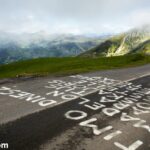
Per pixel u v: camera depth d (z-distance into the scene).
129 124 12.31
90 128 11.41
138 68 40.31
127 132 11.22
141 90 21.31
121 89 21.08
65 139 10.02
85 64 50.72
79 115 13.21
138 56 60.62
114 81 25.02
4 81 22.45
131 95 19.06
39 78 24.86
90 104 15.54
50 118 12.48
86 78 26.17
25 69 55.47
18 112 13.26
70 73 29.81
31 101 15.62
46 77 25.73
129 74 31.27
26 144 9.37
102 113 13.84
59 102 15.61
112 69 37.50
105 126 11.79
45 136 10.22
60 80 24.09
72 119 12.51
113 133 10.98
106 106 15.36
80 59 69.12
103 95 18.31
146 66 44.72
